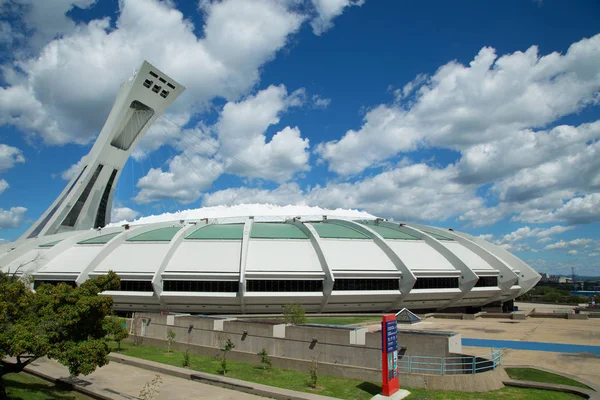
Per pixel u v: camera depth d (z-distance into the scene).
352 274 51.06
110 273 21.59
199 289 49.38
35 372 26.56
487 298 60.44
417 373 23.50
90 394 22.45
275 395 21.69
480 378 22.48
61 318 18.77
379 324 45.38
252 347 30.72
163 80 76.00
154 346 35.94
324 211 77.94
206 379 24.72
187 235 56.09
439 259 57.72
